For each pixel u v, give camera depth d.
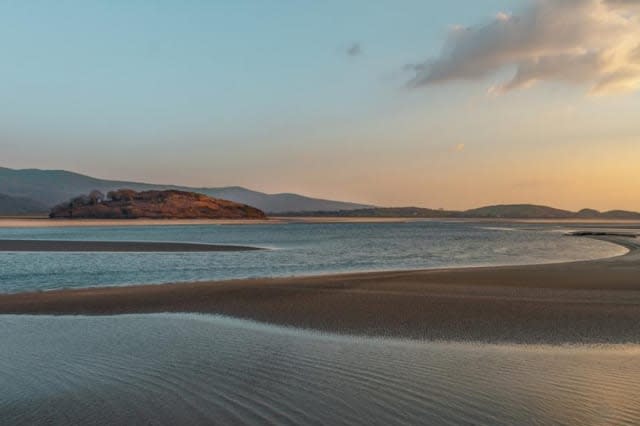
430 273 28.20
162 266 34.28
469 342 12.79
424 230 125.31
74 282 25.95
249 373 10.11
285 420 7.68
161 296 20.34
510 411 7.94
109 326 14.97
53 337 13.52
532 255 45.56
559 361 10.91
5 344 12.71
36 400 8.67
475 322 15.23
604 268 30.58
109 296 20.39
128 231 104.50
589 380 9.49
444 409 8.05
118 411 8.15
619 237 80.88
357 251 49.81
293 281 24.97
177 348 12.25
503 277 26.05
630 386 9.12
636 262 34.97
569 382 9.38
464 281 24.56
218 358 11.30
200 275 29.30
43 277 27.88
